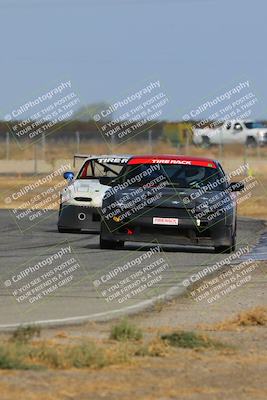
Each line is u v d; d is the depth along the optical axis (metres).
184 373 22.03
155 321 29.06
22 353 22.28
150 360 23.22
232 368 22.72
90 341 24.47
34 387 20.03
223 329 27.88
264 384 21.33
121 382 20.84
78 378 20.98
